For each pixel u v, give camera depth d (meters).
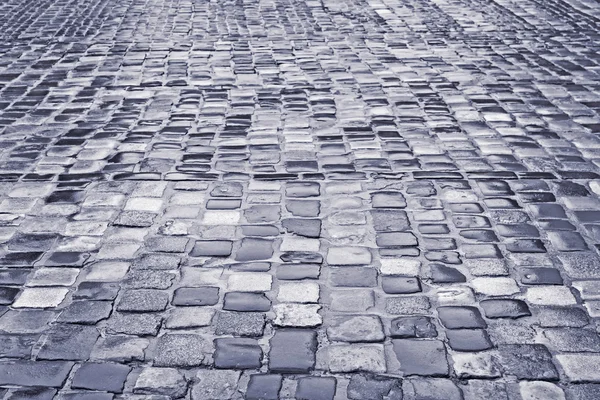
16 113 7.46
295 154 6.38
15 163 6.21
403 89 8.17
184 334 3.95
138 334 3.95
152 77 8.69
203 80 8.56
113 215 5.28
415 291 4.33
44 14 12.06
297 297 4.27
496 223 5.13
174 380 3.60
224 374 3.64
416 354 3.78
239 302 4.23
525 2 12.74
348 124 7.12
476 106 7.60
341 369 3.67
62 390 3.54
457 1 12.88
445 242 4.88
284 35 10.70
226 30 11.02
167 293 4.33
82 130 6.98
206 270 4.56
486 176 5.89
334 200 5.48
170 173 5.99
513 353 3.79
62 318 4.09
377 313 4.12
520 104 7.64
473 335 3.92
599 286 4.37
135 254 4.76
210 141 6.70
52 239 4.96
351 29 11.04
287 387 3.55
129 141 6.69
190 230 5.06
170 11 12.31
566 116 7.29
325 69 9.00
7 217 5.26
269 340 3.90
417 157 6.29
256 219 5.20
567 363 3.71
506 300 4.24
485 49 9.85
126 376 3.63
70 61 9.37
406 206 5.38
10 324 4.04
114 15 12.00
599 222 5.14
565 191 5.61
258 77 8.69
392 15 11.91
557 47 9.89
